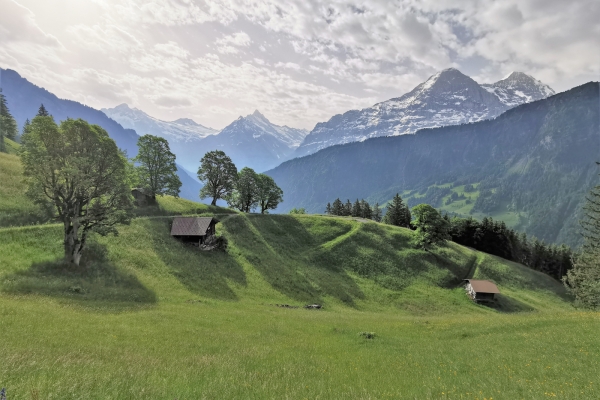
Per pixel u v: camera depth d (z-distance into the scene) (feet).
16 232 147.43
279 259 243.60
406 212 498.28
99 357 51.19
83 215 142.41
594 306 166.61
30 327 64.44
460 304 238.27
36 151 122.21
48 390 31.86
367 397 43.93
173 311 111.24
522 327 103.55
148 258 174.81
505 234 413.80
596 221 185.16
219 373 49.11
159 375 44.29
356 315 162.30
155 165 269.03
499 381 57.88
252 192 363.56
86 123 132.46
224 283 181.16
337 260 268.21
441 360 73.41
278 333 97.71
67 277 127.24
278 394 41.60
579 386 54.60
